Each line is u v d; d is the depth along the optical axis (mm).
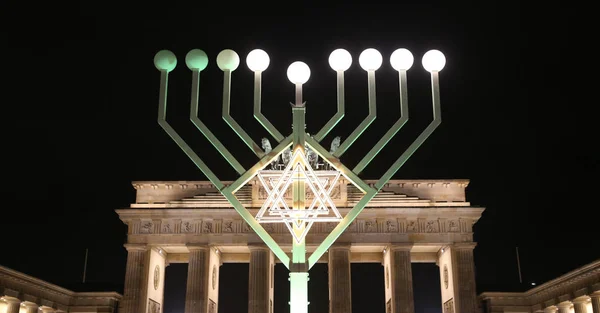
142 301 59094
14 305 51031
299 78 15477
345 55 15781
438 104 15961
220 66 16188
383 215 60938
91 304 61844
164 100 16000
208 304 60000
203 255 60469
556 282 56031
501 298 62906
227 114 15867
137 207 62031
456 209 60781
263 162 15125
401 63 16281
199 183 64188
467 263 59625
